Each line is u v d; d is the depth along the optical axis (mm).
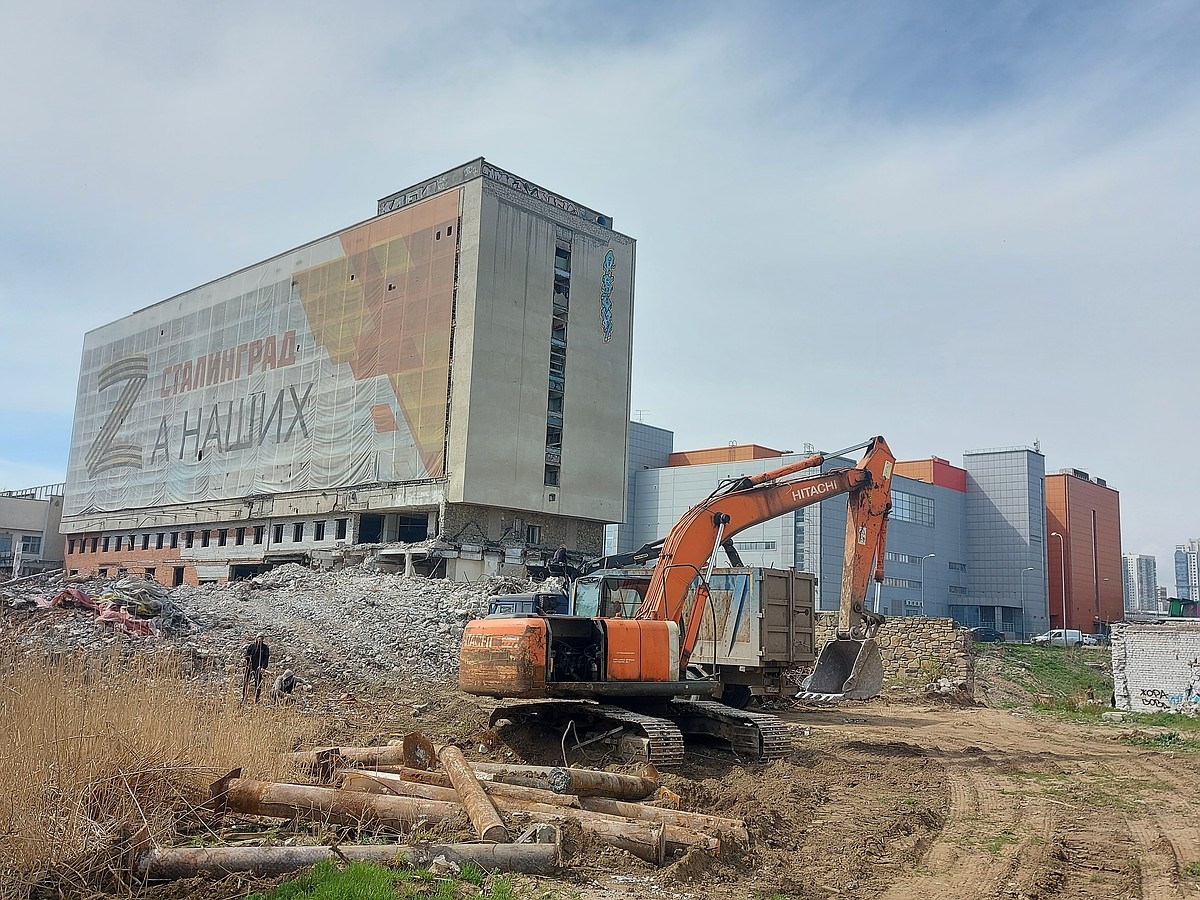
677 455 91188
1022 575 92062
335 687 21109
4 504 89062
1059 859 10391
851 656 21734
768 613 20453
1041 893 9086
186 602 30875
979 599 93812
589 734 16062
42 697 9523
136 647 19516
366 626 28609
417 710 19359
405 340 52250
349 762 11398
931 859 10383
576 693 15070
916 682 33125
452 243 50812
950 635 33469
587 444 54781
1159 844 11102
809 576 21922
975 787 14875
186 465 67125
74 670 11141
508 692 14828
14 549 89312
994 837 11477
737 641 20438
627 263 58594
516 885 7801
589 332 55656
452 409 49062
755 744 15727
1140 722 26500
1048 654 54812
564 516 53500
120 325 77812
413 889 7324
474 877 7844
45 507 91188
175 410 69500
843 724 24219
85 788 8352
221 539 63375
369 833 9078
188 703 11008
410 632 28094
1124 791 14648
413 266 52594
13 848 7473
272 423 59875
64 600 22141
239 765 10055
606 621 15680
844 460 74375
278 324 60906
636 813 10297
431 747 11391
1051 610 100438
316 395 57000
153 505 70062
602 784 11102
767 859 9766
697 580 18438
